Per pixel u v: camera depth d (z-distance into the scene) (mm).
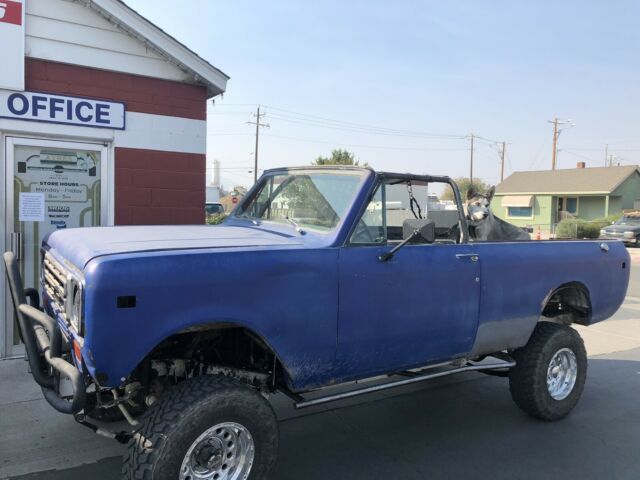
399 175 3961
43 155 6250
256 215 4516
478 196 5301
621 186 39844
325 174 4062
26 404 4832
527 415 5086
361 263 3598
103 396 3312
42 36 5977
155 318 2785
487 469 3984
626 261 5699
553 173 44094
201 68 6859
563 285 5051
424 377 4113
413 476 3855
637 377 6391
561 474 3932
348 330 3553
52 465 3844
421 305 3926
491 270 4391
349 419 4891
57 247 3592
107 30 6344
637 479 3881
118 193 6621
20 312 3473
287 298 3258
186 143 7020
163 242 3205
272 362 3572
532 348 4809
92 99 6324
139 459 2799
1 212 6004
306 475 3840
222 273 2994
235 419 2994
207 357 3566
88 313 2652
